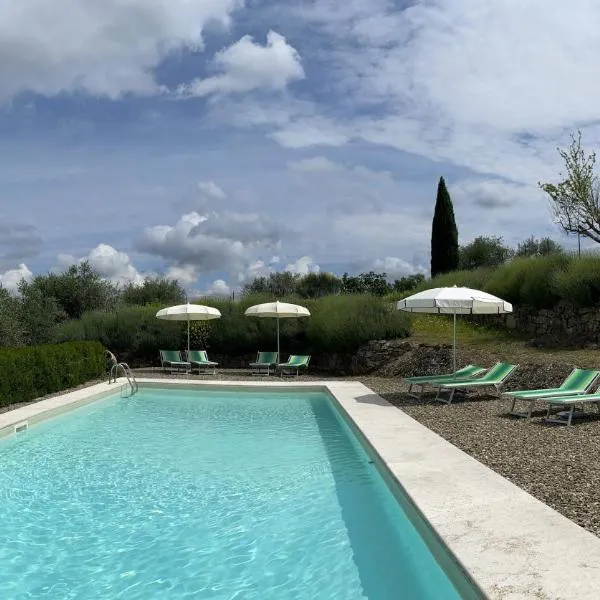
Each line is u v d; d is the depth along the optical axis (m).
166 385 15.30
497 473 6.02
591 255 15.47
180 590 4.41
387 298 26.34
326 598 4.21
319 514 6.02
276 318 20.45
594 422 8.82
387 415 9.77
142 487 7.09
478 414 9.85
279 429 10.66
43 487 7.12
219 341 21.03
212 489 6.97
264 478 7.41
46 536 5.53
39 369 13.66
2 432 9.55
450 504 4.96
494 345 15.56
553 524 4.44
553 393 9.48
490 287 18.89
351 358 18.31
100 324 21.95
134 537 5.48
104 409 13.03
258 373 18.92
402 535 5.41
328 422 11.27
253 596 4.29
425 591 4.29
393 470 6.13
